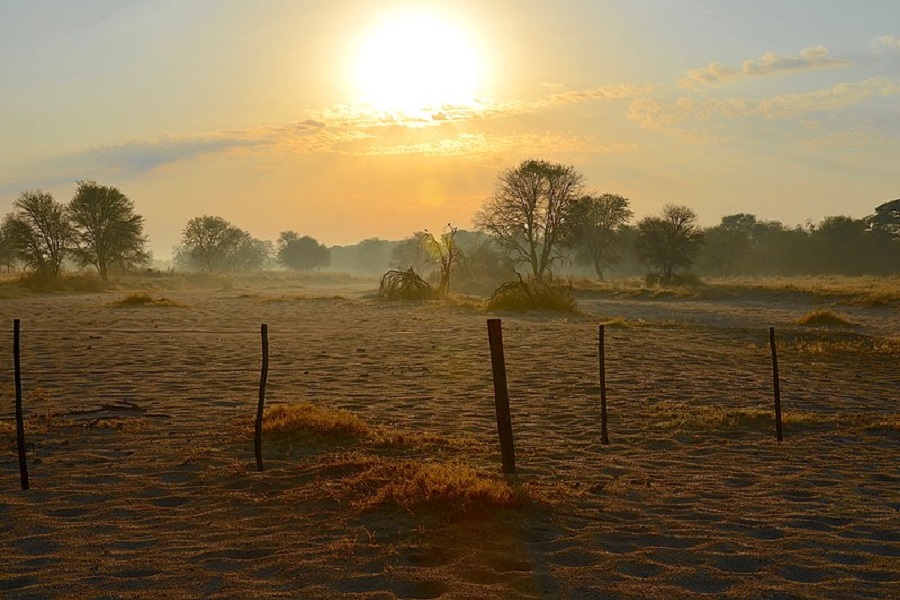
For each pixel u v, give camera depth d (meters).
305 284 116.75
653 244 70.06
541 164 70.19
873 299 42.53
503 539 6.31
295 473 8.31
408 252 149.00
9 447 9.47
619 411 12.38
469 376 16.19
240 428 10.34
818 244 105.75
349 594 5.27
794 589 5.45
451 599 5.17
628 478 8.37
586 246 89.81
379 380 15.61
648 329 28.28
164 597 5.23
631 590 5.38
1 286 62.72
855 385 15.71
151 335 25.30
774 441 10.44
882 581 5.62
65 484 7.94
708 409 12.48
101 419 11.06
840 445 10.23
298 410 10.88
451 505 7.02
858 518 7.09
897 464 9.22
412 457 9.02
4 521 6.82
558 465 8.91
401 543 6.21
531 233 71.81
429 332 26.92
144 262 95.06
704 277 91.94
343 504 7.19
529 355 20.09
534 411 12.33
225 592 5.30
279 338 24.56
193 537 6.42
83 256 84.69
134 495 7.59
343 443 9.62
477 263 73.38
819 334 26.30
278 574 5.62
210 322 31.69
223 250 148.75
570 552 6.07
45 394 13.33
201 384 14.84
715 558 6.00
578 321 32.75
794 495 7.85
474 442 9.91
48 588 5.39
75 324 29.83
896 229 107.19
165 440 9.87
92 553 6.06
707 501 7.54
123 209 88.19
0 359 18.55
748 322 34.44
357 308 42.22
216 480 8.08
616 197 87.56
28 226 77.12
